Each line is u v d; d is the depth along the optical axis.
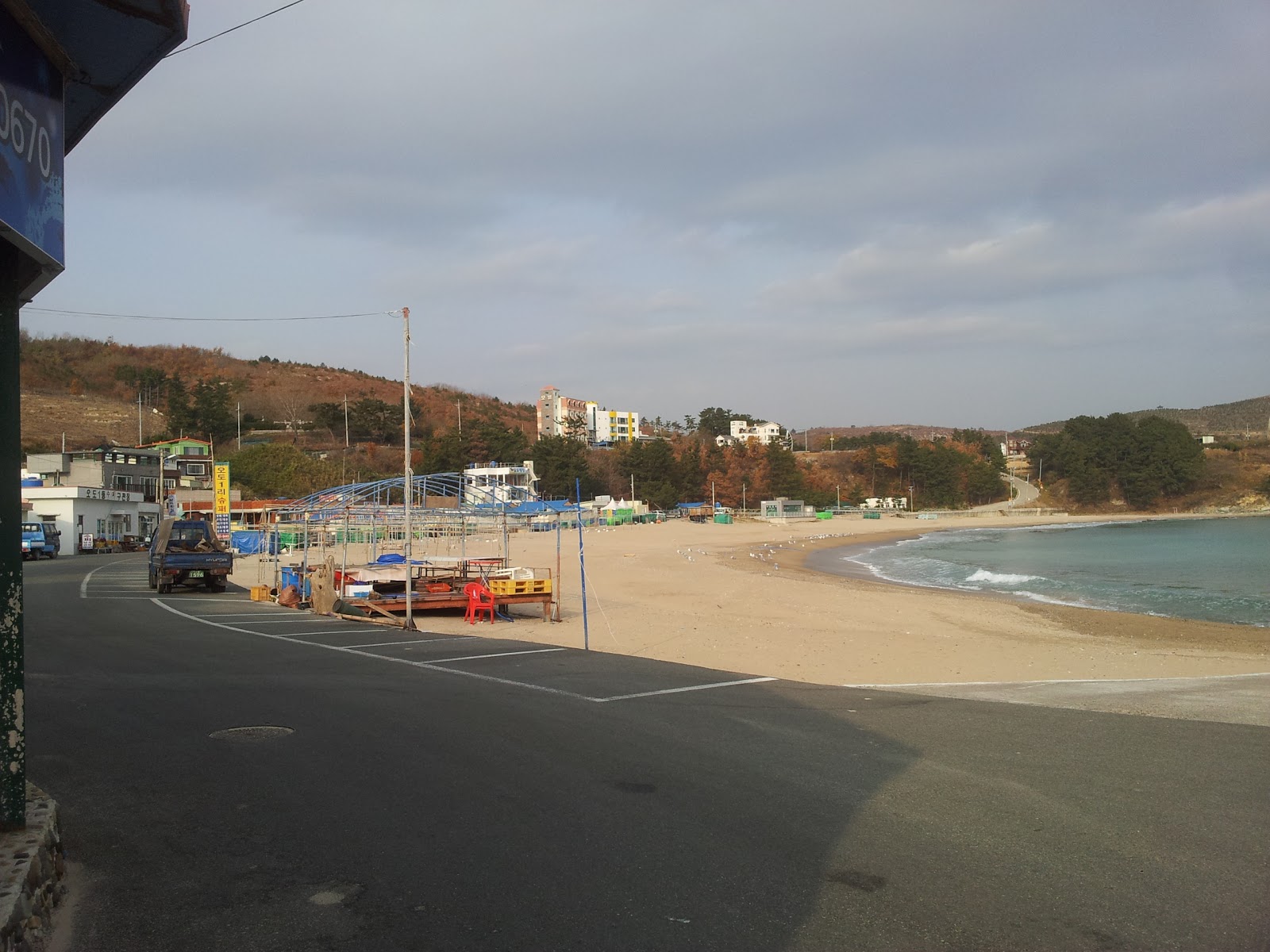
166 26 4.50
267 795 5.80
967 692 10.20
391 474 91.06
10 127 3.86
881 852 4.79
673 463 130.12
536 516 34.56
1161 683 11.13
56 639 14.66
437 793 5.83
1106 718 8.26
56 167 4.39
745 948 3.70
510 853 4.78
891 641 17.03
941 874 4.49
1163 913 4.04
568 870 4.53
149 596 25.00
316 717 8.20
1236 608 28.42
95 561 47.28
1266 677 11.88
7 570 4.20
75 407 114.06
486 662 12.16
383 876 4.47
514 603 20.34
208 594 26.06
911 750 7.03
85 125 5.61
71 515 60.66
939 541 81.62
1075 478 150.00
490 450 100.19
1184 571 43.81
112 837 5.04
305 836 5.04
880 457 155.00
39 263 4.38
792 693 9.77
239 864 4.63
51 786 6.01
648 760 6.70
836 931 3.86
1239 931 3.86
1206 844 4.89
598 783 6.08
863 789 5.94
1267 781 6.07
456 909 4.07
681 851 4.80
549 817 5.36
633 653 15.12
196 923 3.95
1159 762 6.59
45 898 3.96
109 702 8.97
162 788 5.96
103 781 6.11
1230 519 126.25
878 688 10.57
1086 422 157.12
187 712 8.44
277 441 105.94
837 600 28.14
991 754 6.86
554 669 11.48
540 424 162.62
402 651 13.41
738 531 94.12
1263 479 145.50
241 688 9.85
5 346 4.10
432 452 94.75
